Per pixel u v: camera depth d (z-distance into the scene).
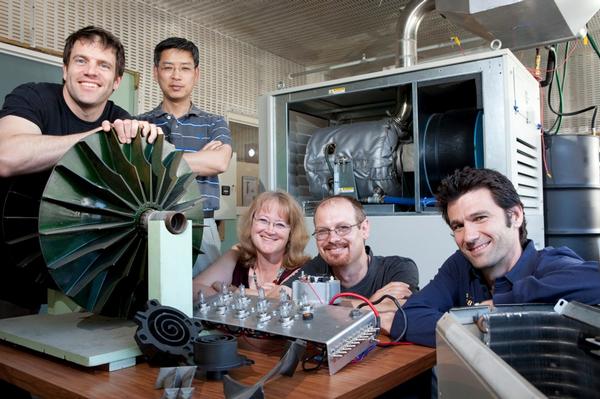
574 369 0.74
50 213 1.02
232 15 3.89
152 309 0.96
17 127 1.44
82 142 1.07
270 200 1.90
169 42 2.28
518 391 0.47
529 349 0.77
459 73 2.21
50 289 1.37
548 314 0.79
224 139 2.29
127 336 1.05
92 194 1.09
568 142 2.89
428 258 2.21
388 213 2.34
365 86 2.46
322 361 0.94
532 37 2.81
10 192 1.21
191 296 1.06
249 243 1.97
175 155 1.21
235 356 0.90
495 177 1.27
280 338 1.03
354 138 2.51
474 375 0.58
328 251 1.64
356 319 1.02
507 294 1.13
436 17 3.85
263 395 0.71
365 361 0.99
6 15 2.93
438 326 0.80
